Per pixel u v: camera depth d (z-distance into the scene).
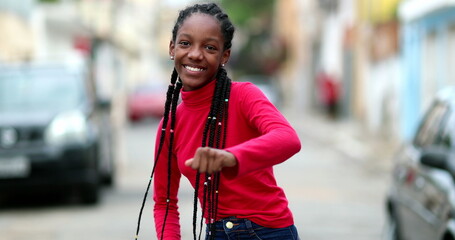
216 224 4.12
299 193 14.37
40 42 31.61
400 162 8.72
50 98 12.45
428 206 7.13
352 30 33.81
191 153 4.11
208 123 4.02
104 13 45.12
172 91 4.19
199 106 4.08
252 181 4.04
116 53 53.06
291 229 4.14
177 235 4.40
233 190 4.05
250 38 70.12
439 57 20.84
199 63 3.98
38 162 11.49
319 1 40.94
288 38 60.03
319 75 45.00
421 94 22.56
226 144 4.02
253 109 3.95
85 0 39.41
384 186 15.73
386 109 27.34
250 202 4.06
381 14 27.88
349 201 13.38
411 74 23.53
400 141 24.64
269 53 64.62
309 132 31.16
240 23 68.94
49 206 12.24
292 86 58.31
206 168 3.43
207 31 3.96
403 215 8.16
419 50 22.67
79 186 11.83
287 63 60.97
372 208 12.55
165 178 4.38
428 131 8.32
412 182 7.87
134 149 23.77
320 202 13.16
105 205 12.30
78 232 10.01
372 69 29.84
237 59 70.31
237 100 4.01
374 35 29.36
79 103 12.42
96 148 12.09
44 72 12.98
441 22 20.55
